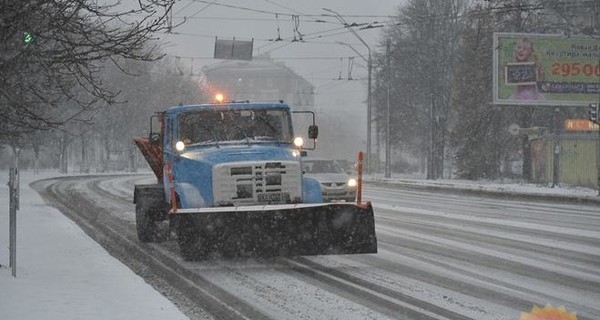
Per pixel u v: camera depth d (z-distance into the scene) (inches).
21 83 409.7
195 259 533.0
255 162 549.6
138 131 3070.9
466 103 2234.3
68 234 725.9
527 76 1823.3
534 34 1828.2
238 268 546.3
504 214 997.8
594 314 381.7
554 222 871.1
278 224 528.7
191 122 617.3
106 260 546.3
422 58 2514.8
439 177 2496.3
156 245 694.5
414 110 2657.5
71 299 392.5
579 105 1852.9
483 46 2167.8
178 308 398.6
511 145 2262.6
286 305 414.6
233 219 523.8
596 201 1268.5
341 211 530.0
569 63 1843.0
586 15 2070.6
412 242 674.2
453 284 465.7
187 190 557.9
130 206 1189.7
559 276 492.4
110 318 347.6
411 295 432.8
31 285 433.1
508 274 500.7
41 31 380.2
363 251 534.6
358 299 425.4
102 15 406.9
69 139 2918.3
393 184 1985.7
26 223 837.8
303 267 546.3
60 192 1587.1
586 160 1825.8
